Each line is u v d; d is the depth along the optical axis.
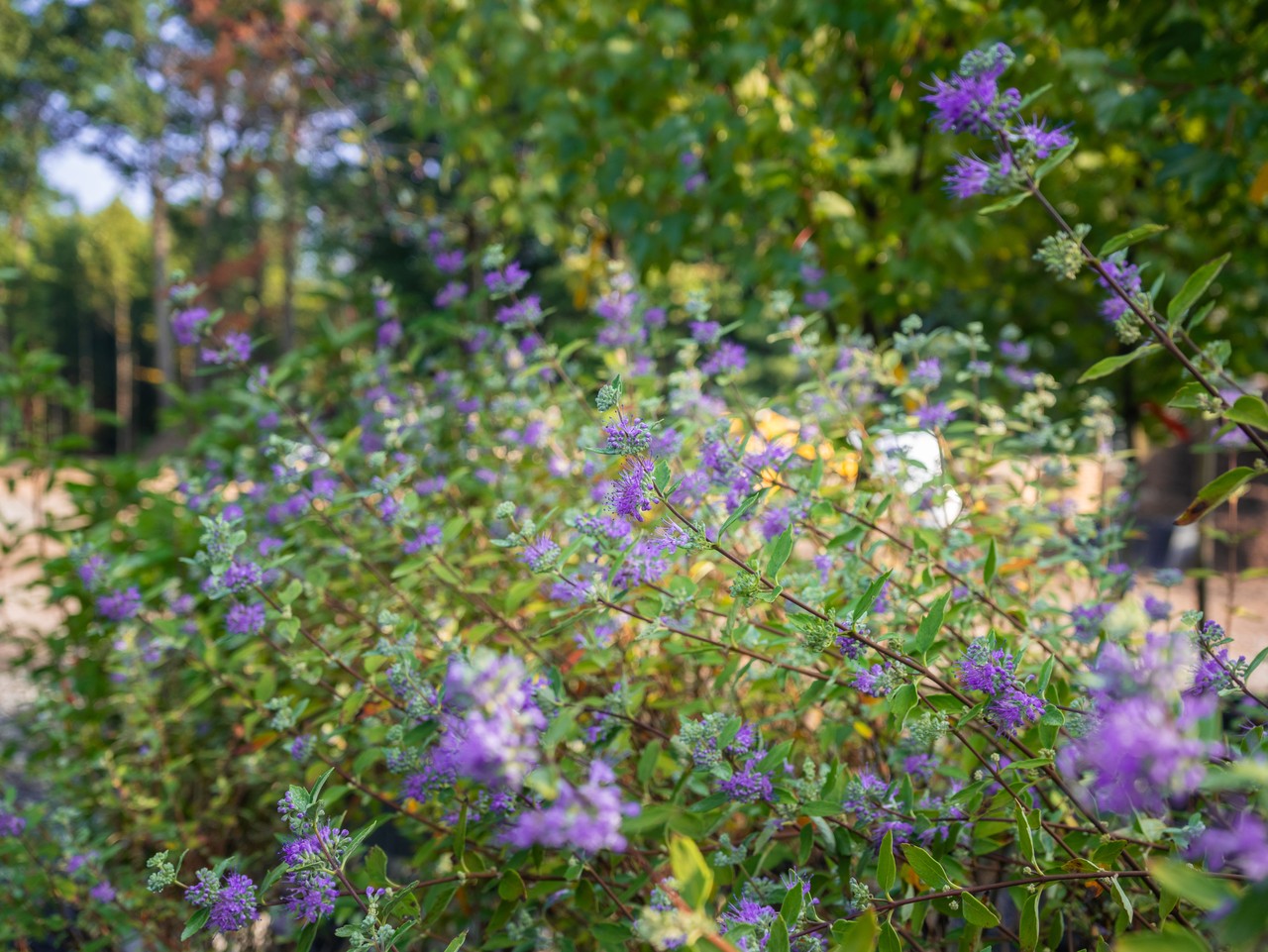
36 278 41.47
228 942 2.37
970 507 2.44
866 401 2.69
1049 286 4.13
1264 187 2.71
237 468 3.65
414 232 4.39
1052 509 2.44
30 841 2.44
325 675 2.50
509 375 3.23
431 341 3.75
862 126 4.03
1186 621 1.33
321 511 2.60
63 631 3.86
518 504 2.71
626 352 2.97
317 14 7.23
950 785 1.89
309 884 1.42
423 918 1.60
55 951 2.66
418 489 2.91
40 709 3.20
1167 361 3.89
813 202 3.74
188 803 3.00
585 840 0.89
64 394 4.06
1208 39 3.30
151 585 3.28
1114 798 1.17
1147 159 3.68
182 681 3.12
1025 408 2.63
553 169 4.73
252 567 1.98
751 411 2.46
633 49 4.10
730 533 1.90
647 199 4.08
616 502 1.43
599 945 1.64
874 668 1.41
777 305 2.63
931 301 4.10
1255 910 0.68
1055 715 1.33
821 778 1.64
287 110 9.58
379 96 10.13
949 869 1.50
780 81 4.02
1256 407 1.26
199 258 23.64
